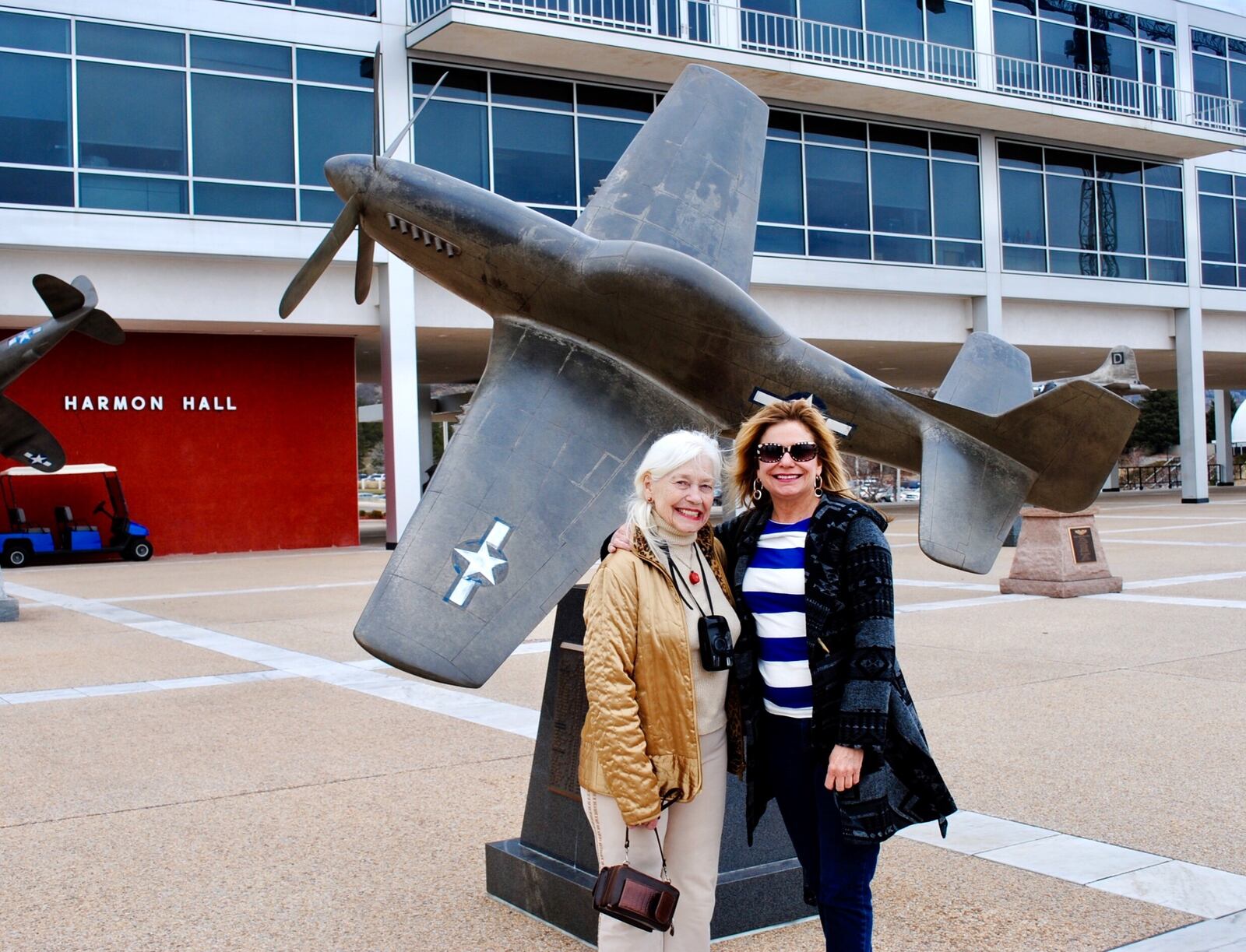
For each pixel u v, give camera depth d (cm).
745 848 409
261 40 2283
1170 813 514
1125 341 3369
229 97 2269
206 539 2491
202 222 2211
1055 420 635
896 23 2895
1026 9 3112
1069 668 887
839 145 2823
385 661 443
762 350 604
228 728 738
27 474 2280
